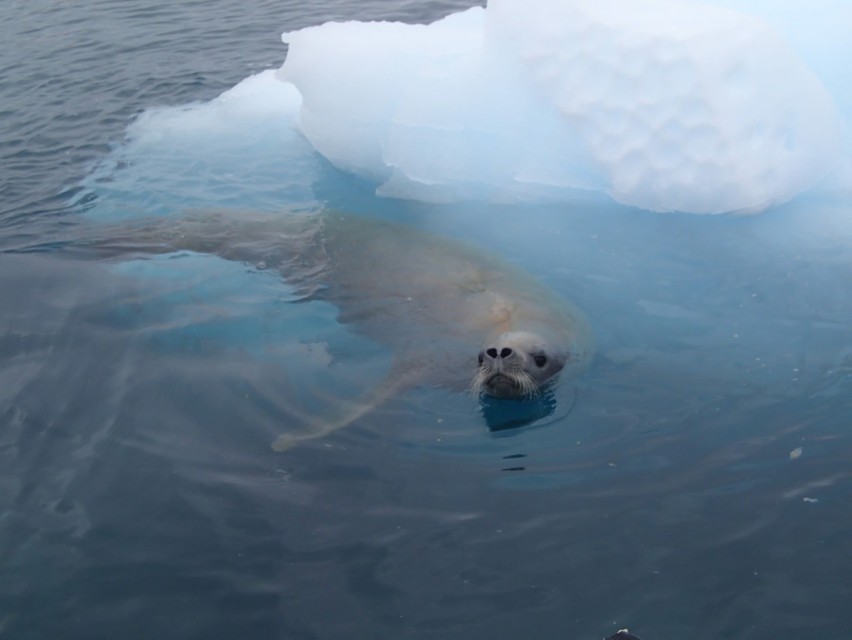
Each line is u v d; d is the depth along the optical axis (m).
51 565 3.57
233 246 6.45
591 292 5.69
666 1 7.28
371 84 7.85
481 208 7.04
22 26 12.01
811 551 3.45
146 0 13.00
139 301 5.72
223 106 9.20
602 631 3.15
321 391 4.73
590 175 7.07
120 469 4.12
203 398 4.67
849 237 6.09
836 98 7.22
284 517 3.78
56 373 4.93
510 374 4.52
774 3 7.90
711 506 3.72
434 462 4.11
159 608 3.35
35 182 7.73
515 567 3.45
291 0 12.71
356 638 3.18
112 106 9.33
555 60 7.05
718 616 3.18
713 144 6.50
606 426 4.33
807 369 4.69
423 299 5.64
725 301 5.46
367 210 7.16
